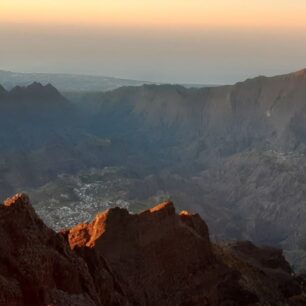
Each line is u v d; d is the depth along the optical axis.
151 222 50.94
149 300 45.19
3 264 32.41
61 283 34.69
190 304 46.84
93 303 34.66
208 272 51.19
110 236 48.88
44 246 35.16
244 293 50.28
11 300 30.59
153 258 49.00
